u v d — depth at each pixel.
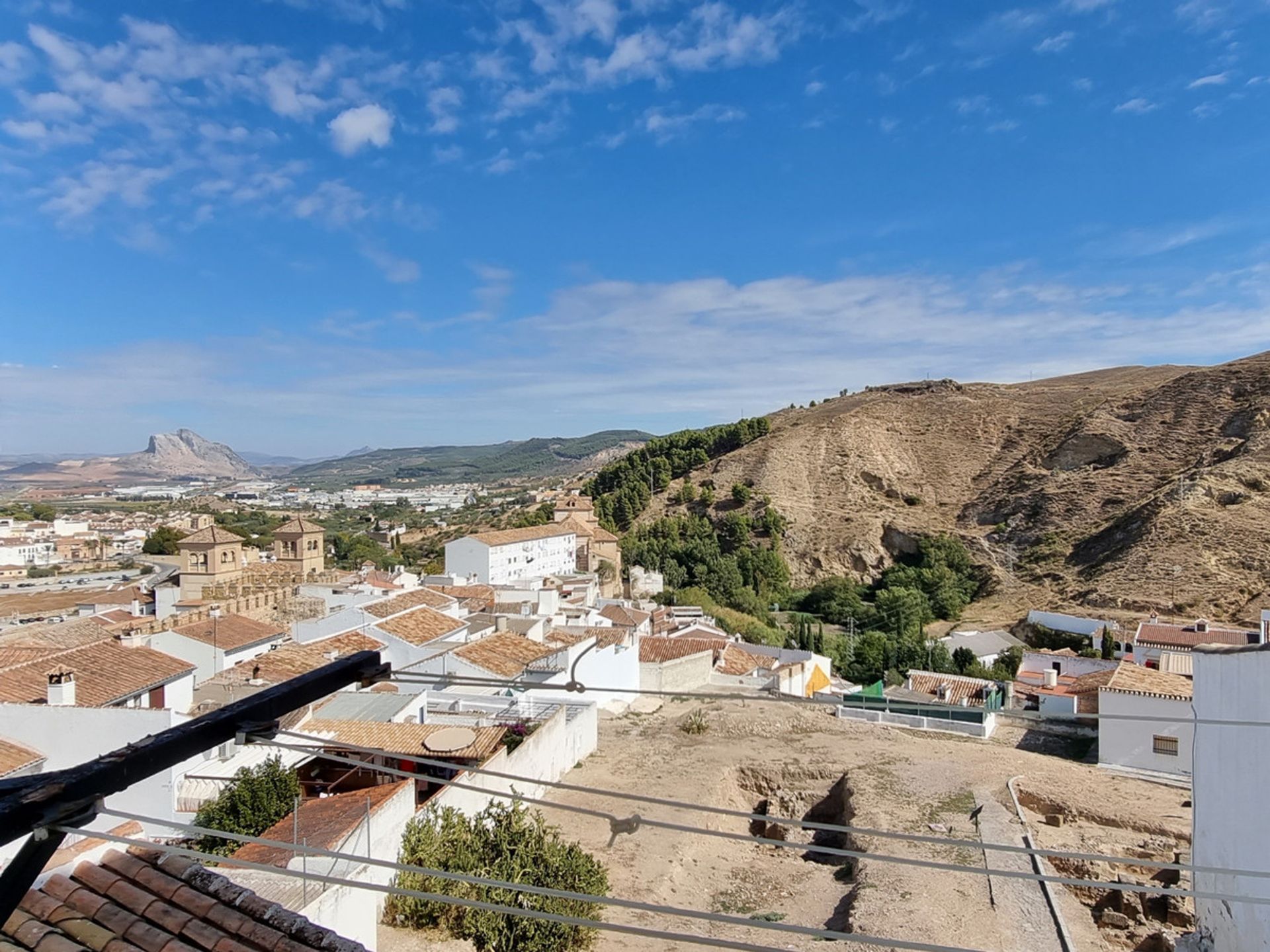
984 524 133.88
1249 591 83.69
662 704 51.06
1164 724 37.09
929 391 191.62
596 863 24.34
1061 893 25.64
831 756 39.44
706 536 138.38
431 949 20.41
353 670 7.31
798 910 26.39
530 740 32.84
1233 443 114.81
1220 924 13.46
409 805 23.36
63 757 25.03
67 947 8.33
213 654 42.09
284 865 18.64
